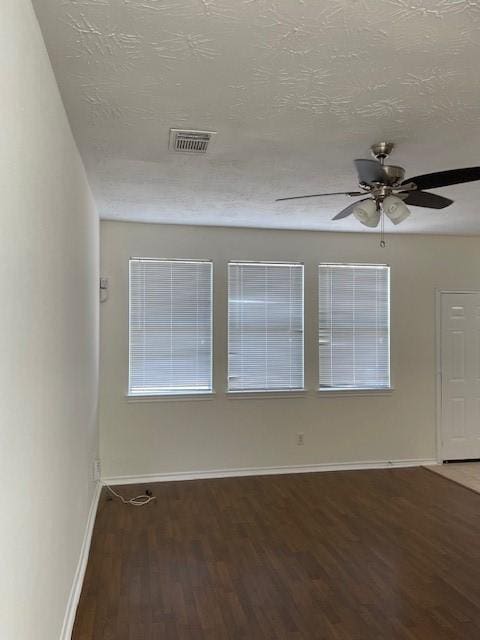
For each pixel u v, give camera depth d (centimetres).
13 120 130
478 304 564
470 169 243
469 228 515
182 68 191
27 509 149
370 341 542
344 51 179
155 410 486
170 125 247
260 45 175
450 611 264
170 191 370
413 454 548
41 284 172
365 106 225
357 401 534
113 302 479
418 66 190
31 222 154
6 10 123
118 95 214
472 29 165
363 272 540
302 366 523
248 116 236
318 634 244
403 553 333
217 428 500
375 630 247
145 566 314
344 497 443
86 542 325
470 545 346
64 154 229
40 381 170
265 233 515
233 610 265
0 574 119
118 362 479
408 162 301
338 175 330
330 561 321
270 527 376
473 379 564
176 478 490
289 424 517
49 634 190
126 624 252
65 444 232
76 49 178
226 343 505
